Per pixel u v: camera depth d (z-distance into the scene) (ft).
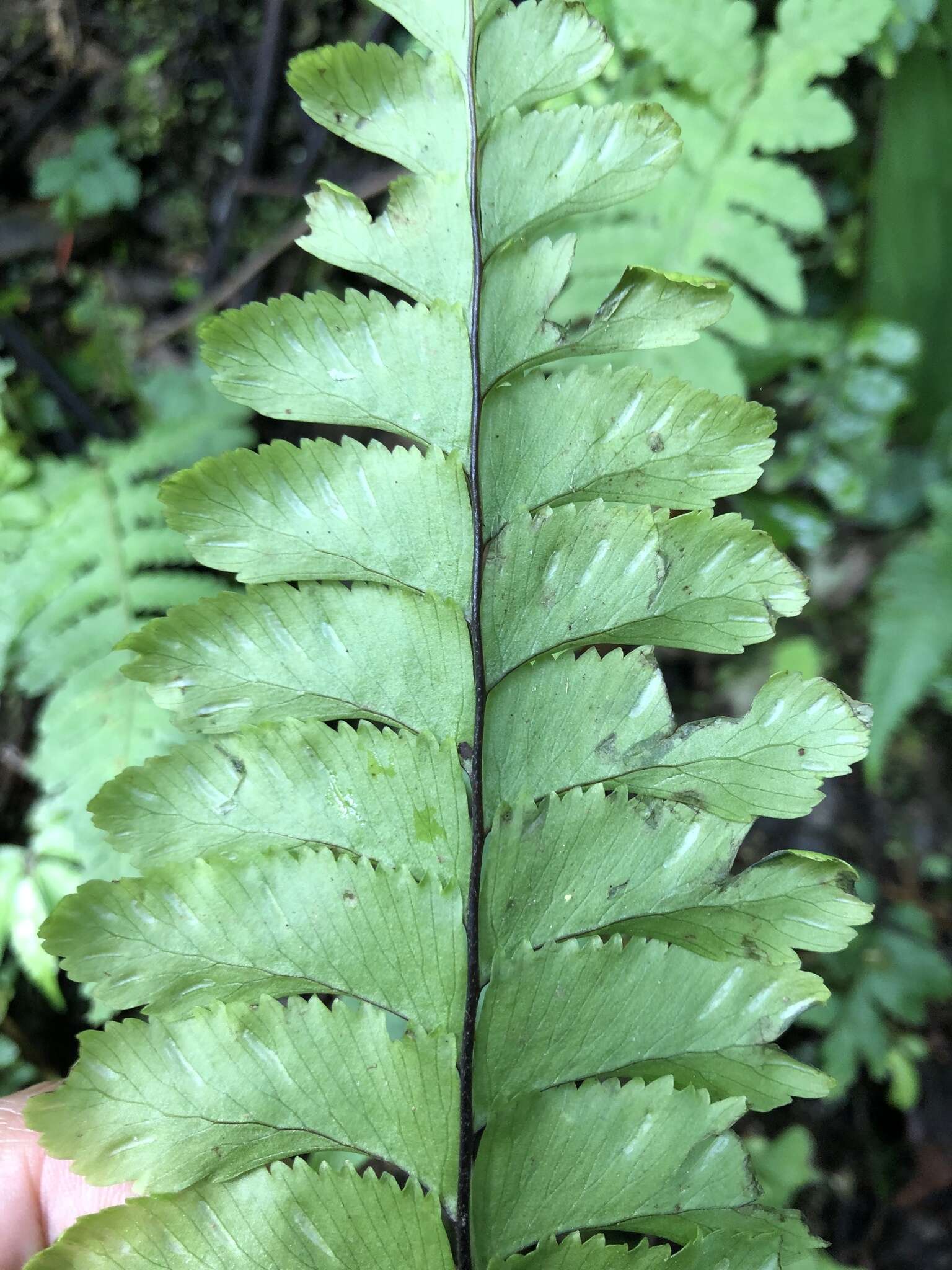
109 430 0.82
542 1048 0.33
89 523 0.70
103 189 0.79
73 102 0.79
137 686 0.64
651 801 0.33
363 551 0.33
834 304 0.83
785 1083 0.33
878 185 0.76
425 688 0.33
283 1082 0.31
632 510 0.33
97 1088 0.29
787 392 0.85
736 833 0.33
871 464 0.84
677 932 0.34
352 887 0.32
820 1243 0.32
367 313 0.32
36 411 0.80
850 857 0.86
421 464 0.33
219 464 0.31
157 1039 0.30
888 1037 0.81
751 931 0.33
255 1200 0.30
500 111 0.32
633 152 0.32
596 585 0.33
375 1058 0.32
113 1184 0.29
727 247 0.64
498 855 0.33
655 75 0.64
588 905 0.34
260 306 0.32
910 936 0.82
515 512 0.33
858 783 0.89
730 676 0.87
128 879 0.30
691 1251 0.32
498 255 0.33
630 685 0.33
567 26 0.32
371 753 0.32
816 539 0.85
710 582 0.33
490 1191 0.33
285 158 0.80
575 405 0.33
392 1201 0.31
